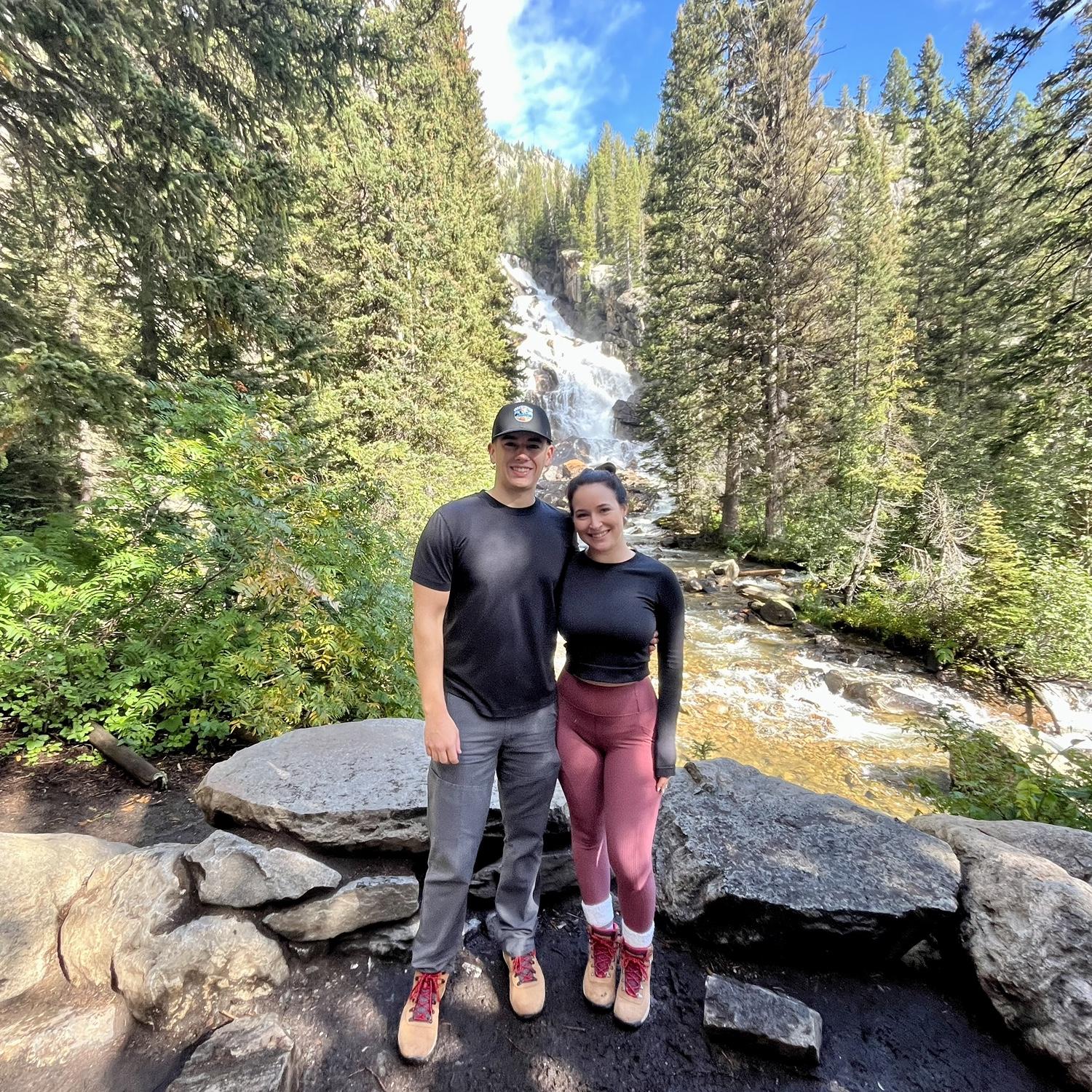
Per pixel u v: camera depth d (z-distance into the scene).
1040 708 7.21
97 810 2.65
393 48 6.71
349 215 11.23
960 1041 1.56
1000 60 6.16
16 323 4.65
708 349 15.50
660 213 20.50
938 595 8.70
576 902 2.09
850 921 1.70
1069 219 6.80
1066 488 9.34
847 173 25.25
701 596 12.16
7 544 3.74
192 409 3.97
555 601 1.52
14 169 5.32
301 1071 1.38
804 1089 1.42
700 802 2.23
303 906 1.70
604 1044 1.52
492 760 1.48
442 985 1.52
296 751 2.28
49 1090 1.30
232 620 3.60
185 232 5.39
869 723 7.02
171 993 1.48
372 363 11.62
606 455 29.23
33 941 1.59
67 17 3.92
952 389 13.58
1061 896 1.63
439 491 11.41
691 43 19.28
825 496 13.37
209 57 5.72
